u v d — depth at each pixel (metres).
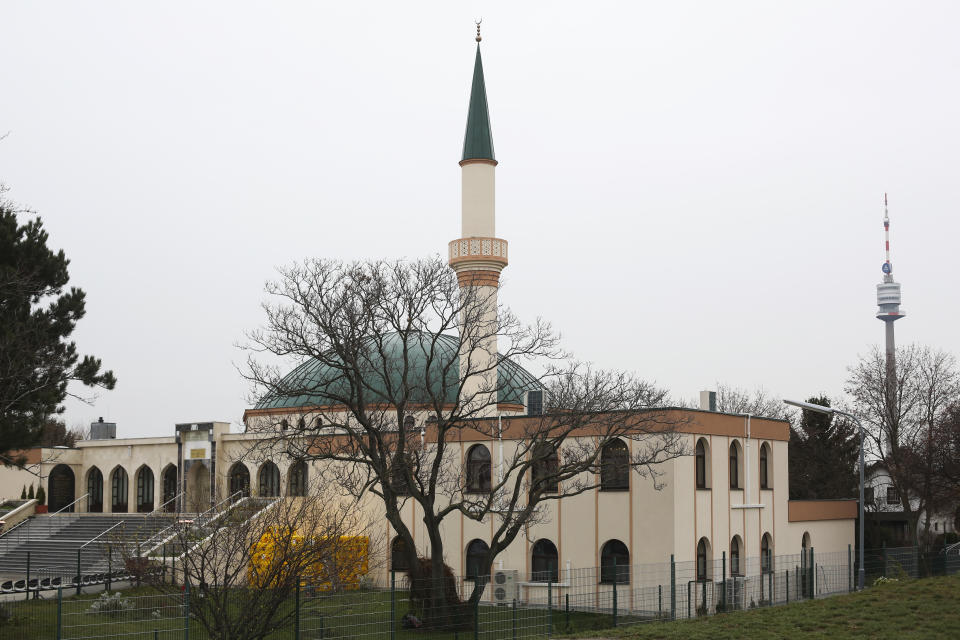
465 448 46.00
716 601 41.22
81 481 63.00
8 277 32.19
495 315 48.12
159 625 30.22
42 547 52.41
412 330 36.00
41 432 34.16
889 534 56.19
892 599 34.59
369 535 45.28
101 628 30.03
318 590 32.31
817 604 35.03
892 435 64.62
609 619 35.56
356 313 34.81
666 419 40.25
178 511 55.16
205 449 56.72
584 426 39.38
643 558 40.72
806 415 71.31
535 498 36.94
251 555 24.94
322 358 34.81
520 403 53.91
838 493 68.00
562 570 42.44
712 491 43.03
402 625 33.22
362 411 35.47
